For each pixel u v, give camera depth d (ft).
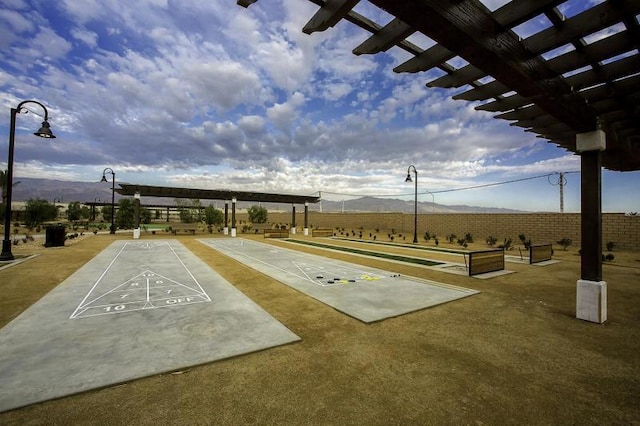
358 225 119.96
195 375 11.48
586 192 17.99
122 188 79.20
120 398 9.93
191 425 8.66
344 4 7.36
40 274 29.86
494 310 20.07
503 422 8.98
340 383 11.05
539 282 28.63
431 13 7.33
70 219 136.56
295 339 14.79
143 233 96.53
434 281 28.78
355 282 28.12
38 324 16.53
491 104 16.99
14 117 37.11
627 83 14.26
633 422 9.04
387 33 9.36
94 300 21.33
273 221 169.99
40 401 9.57
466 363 12.71
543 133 21.50
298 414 9.23
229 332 15.64
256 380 11.18
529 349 14.14
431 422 8.93
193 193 87.56
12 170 36.94
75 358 12.59
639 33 10.20
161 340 14.52
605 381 11.40
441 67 12.22
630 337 15.62
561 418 9.20
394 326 16.97
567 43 10.39
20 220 115.24
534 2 8.45
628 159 28.14
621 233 52.08
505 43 9.77
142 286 25.68
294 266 37.01
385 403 9.86
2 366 11.84
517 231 69.00
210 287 25.57
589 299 17.90
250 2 7.70
